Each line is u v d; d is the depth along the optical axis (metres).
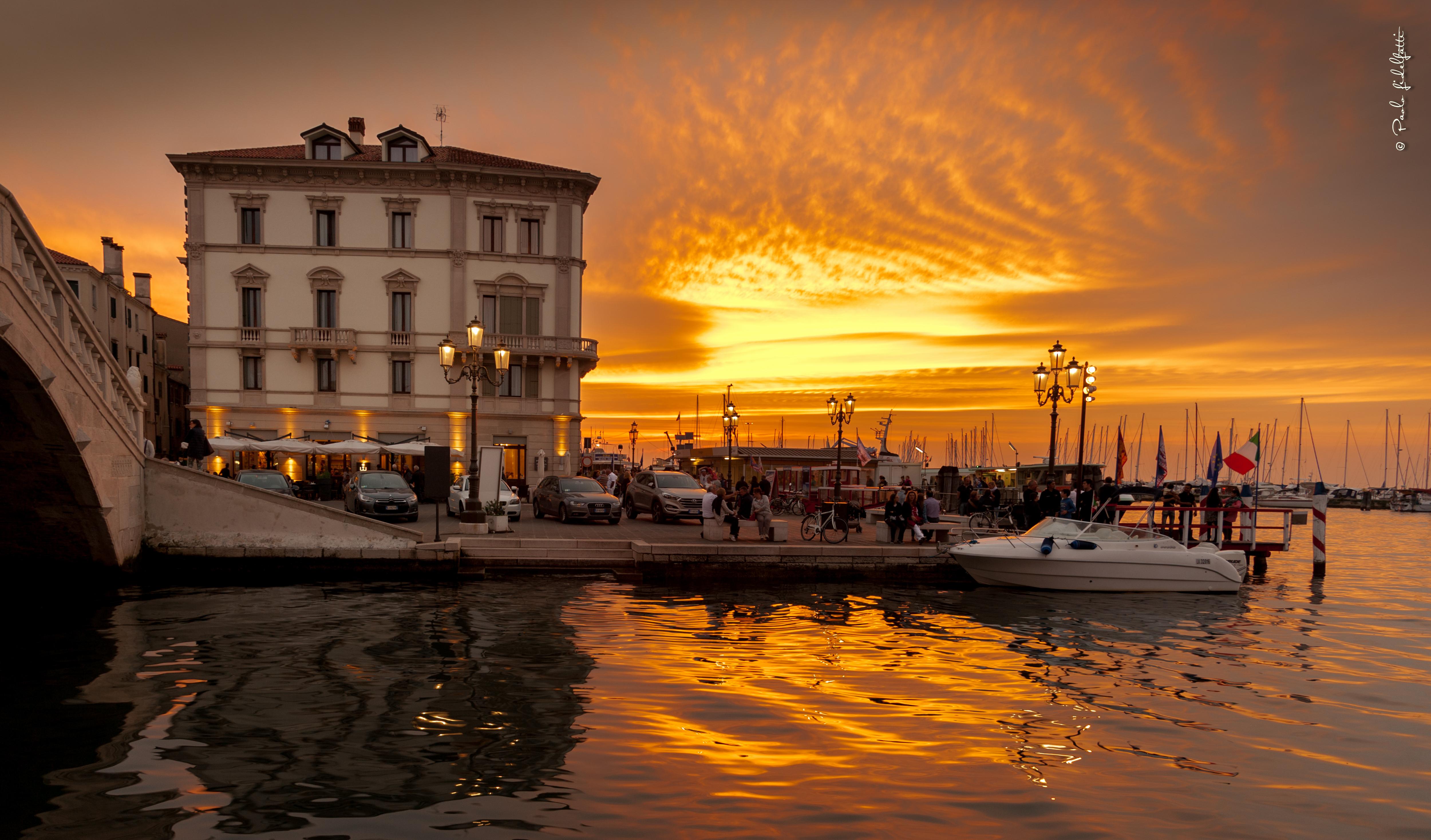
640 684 9.68
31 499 15.59
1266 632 14.05
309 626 12.90
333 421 42.22
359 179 42.25
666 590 17.66
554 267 44.03
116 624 13.04
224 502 18.34
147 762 6.94
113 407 16.59
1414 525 57.00
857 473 40.31
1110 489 23.59
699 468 48.44
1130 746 7.97
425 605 15.03
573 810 6.11
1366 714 9.16
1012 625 14.45
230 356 41.69
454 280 42.75
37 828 5.67
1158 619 15.20
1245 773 7.32
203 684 9.38
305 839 5.56
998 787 6.82
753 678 10.11
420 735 7.71
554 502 28.12
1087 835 5.96
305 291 42.19
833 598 17.20
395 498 25.50
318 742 7.47
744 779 6.80
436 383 42.91
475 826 5.80
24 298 12.38
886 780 6.89
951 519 28.23
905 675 10.50
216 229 41.56
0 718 8.12
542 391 43.91
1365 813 6.49
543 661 10.66
